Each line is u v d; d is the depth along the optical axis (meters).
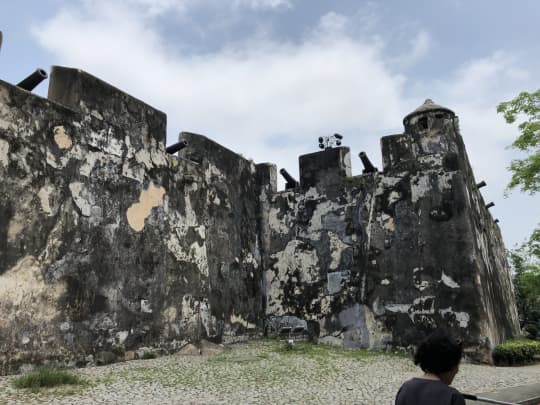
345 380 6.12
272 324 11.31
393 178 10.40
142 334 7.89
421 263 9.66
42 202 6.54
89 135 7.49
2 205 6.01
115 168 7.91
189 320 9.00
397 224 10.12
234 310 10.50
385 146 10.66
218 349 8.93
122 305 7.59
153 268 8.37
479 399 2.57
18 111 6.41
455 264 9.30
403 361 8.38
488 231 12.96
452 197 9.66
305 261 11.20
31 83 6.75
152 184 8.68
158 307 8.32
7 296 5.87
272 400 4.76
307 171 11.68
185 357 7.93
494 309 10.40
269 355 8.30
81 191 7.19
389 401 4.93
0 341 5.70
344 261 10.65
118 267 7.64
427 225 9.78
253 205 12.02
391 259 10.02
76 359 6.64
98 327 7.09
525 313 19.34
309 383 5.77
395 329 9.62
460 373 7.30
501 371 7.59
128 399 4.53
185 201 9.48
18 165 6.29
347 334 10.20
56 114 6.97
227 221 10.78
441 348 1.96
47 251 6.50
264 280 11.70
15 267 6.03
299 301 11.07
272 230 11.91
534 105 9.95
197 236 9.63
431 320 9.28
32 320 6.13
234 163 11.46
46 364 6.20
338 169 11.22
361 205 10.70
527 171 9.89
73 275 6.83
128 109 8.41
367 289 10.16
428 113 10.30
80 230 7.07
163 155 9.09
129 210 8.06
